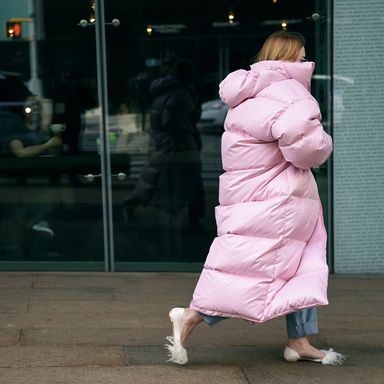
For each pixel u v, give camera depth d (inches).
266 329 242.7
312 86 316.2
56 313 255.6
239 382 196.5
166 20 318.7
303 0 315.9
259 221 193.5
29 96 321.4
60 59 319.0
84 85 319.3
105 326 241.8
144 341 227.0
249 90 196.7
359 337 236.7
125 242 325.1
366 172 314.5
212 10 319.0
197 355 216.7
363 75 311.6
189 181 326.0
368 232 316.8
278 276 194.7
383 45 310.2
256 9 319.0
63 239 324.5
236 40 320.8
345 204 315.9
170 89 321.7
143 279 310.8
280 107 190.4
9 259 325.7
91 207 323.6
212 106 323.6
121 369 203.6
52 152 323.0
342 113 312.8
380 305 273.9
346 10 309.4
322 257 198.5
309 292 191.3
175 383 194.7
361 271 319.0
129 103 320.5
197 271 326.0
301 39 204.2
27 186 324.2
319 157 190.2
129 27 317.4
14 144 322.3
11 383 192.2
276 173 196.2
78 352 216.1
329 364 210.5
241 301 193.3
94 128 320.8
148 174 324.2
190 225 327.3
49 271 323.3
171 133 323.9
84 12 316.8
